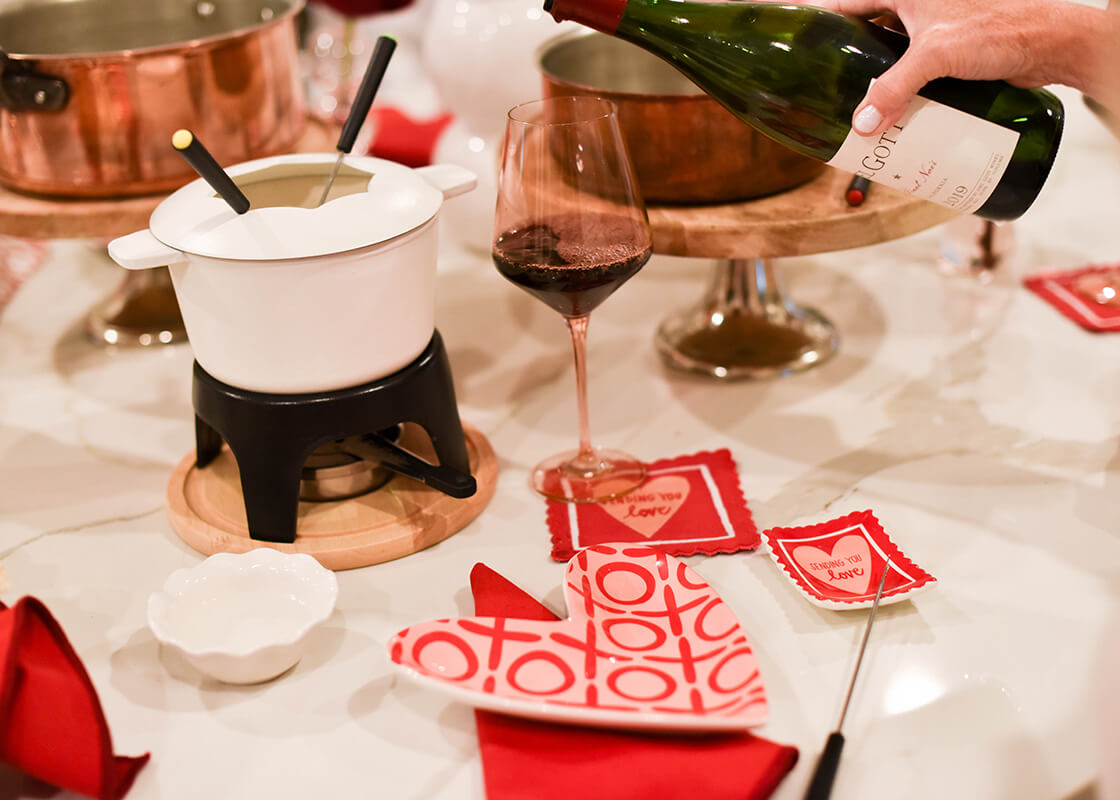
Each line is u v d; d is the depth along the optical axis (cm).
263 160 80
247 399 76
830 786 58
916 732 63
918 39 70
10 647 56
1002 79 72
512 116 80
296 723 66
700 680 63
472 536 84
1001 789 59
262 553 71
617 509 85
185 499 87
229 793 61
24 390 111
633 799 57
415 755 63
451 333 119
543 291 76
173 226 72
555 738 61
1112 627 69
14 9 109
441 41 127
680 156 90
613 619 68
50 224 98
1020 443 90
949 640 69
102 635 75
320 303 72
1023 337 108
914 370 104
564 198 75
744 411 99
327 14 179
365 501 86
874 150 74
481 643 65
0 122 98
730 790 57
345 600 77
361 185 75
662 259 136
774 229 87
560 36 103
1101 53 67
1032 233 131
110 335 120
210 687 69
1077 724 62
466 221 134
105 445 100
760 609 74
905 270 126
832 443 93
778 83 85
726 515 83
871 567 75
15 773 63
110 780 59
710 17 86
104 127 96
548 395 105
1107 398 96
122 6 116
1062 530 79
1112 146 151
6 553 84
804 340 109
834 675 67
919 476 87
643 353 112
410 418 80
